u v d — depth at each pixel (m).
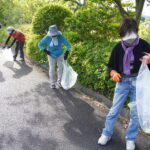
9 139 3.89
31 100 5.25
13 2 14.45
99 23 6.95
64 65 5.41
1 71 7.13
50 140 3.87
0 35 11.55
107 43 6.39
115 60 3.38
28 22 13.65
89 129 4.18
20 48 8.16
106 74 4.93
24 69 7.40
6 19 14.27
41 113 4.70
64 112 4.75
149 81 3.21
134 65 3.24
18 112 4.73
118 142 3.80
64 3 11.03
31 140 3.87
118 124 4.27
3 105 5.01
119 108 3.56
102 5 7.39
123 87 3.42
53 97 5.43
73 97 5.44
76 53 6.01
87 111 4.79
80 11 7.21
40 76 6.80
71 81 5.35
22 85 6.09
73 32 7.34
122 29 3.11
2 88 5.87
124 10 7.10
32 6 13.19
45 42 5.48
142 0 7.23
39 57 7.59
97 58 5.43
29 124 4.31
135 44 3.14
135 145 3.70
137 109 3.26
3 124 4.30
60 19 8.67
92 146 3.73
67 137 3.95
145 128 3.26
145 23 11.97
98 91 5.33
